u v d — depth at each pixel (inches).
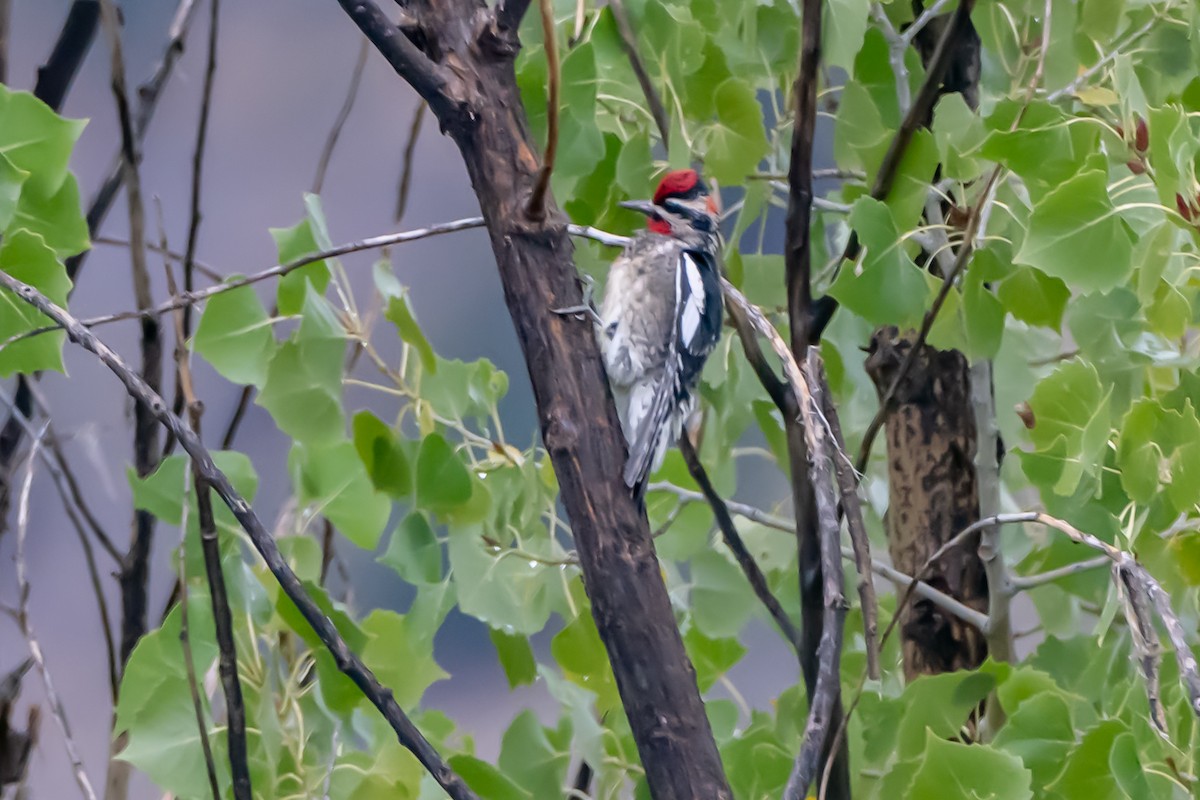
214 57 268.5
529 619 294.4
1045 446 249.0
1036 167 246.2
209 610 262.7
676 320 297.7
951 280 256.1
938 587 332.8
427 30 227.1
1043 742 253.1
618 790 296.8
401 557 290.2
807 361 241.9
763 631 462.0
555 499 307.7
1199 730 233.3
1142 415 235.6
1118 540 244.4
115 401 470.6
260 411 588.4
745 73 295.4
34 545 516.7
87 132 613.0
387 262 294.0
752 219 295.0
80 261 320.2
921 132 259.0
